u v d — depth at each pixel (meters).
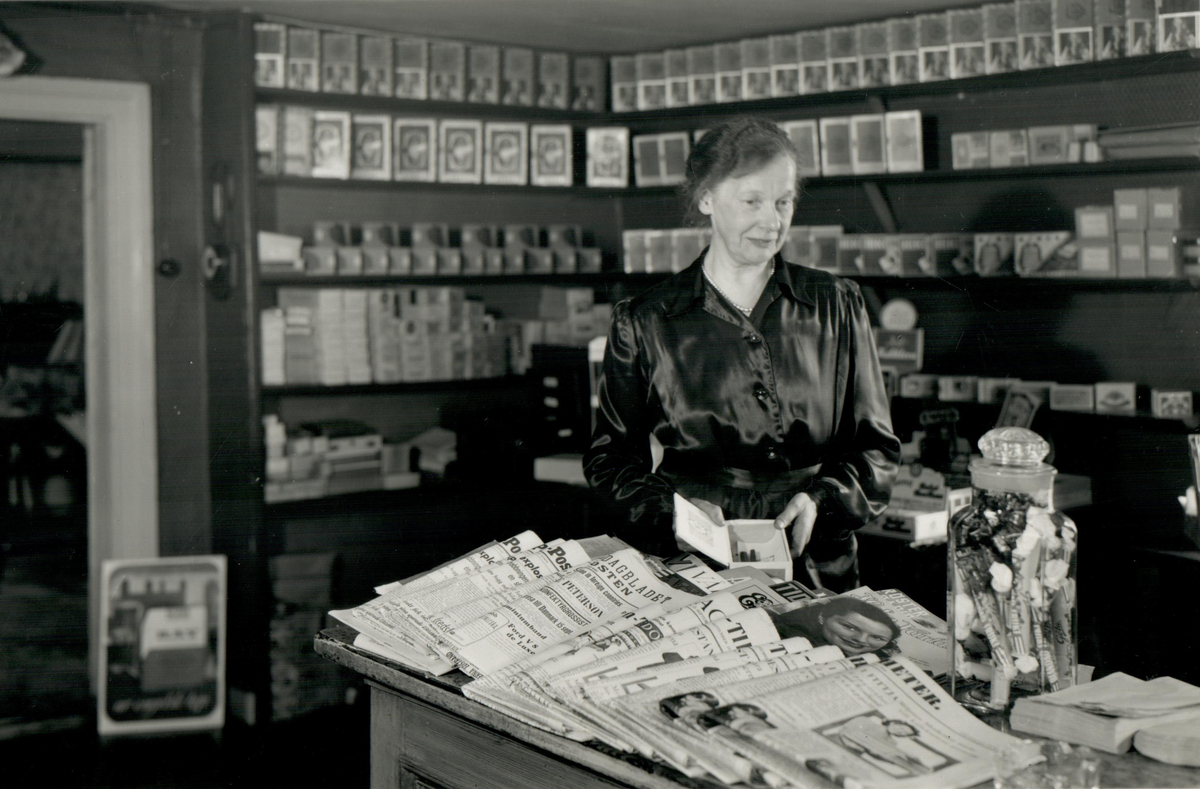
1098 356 4.12
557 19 4.64
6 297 5.68
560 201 5.38
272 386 4.64
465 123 4.91
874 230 4.48
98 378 4.76
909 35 4.25
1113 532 3.77
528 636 1.56
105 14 4.57
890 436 2.73
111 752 4.22
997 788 1.15
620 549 1.85
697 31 4.75
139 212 4.69
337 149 4.72
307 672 4.65
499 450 5.04
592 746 1.31
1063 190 4.14
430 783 1.66
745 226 2.65
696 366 2.76
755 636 1.49
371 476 4.88
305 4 4.55
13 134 4.71
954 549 1.45
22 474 5.77
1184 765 1.23
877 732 1.24
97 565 4.79
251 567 4.68
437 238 4.96
